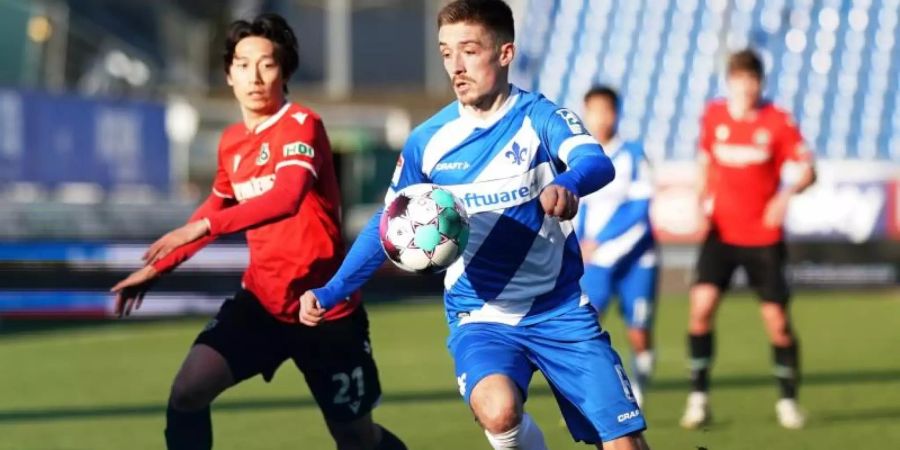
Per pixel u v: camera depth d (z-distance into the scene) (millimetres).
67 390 35938
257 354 18656
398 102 106125
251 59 18141
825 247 61906
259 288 18641
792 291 62312
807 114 77562
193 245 19344
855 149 75562
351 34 112125
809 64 79875
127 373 39375
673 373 38906
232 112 92875
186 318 55250
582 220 31234
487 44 15859
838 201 61625
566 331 16344
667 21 84625
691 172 63188
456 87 16062
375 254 16453
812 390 35312
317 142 18172
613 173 15242
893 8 80875
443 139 16422
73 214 54562
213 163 91312
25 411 32406
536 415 30984
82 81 91375
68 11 89750
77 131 69062
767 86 79250
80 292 53656
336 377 18859
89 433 29234
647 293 30969
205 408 18891
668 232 63594
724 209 30094
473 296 16703
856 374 38188
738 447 26891
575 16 87062
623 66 83688
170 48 98812
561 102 83875
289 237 18391
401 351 44188
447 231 15844
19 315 53594
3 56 85438
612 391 15977
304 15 110250
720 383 36688
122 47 94562
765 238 29797
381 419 30797
